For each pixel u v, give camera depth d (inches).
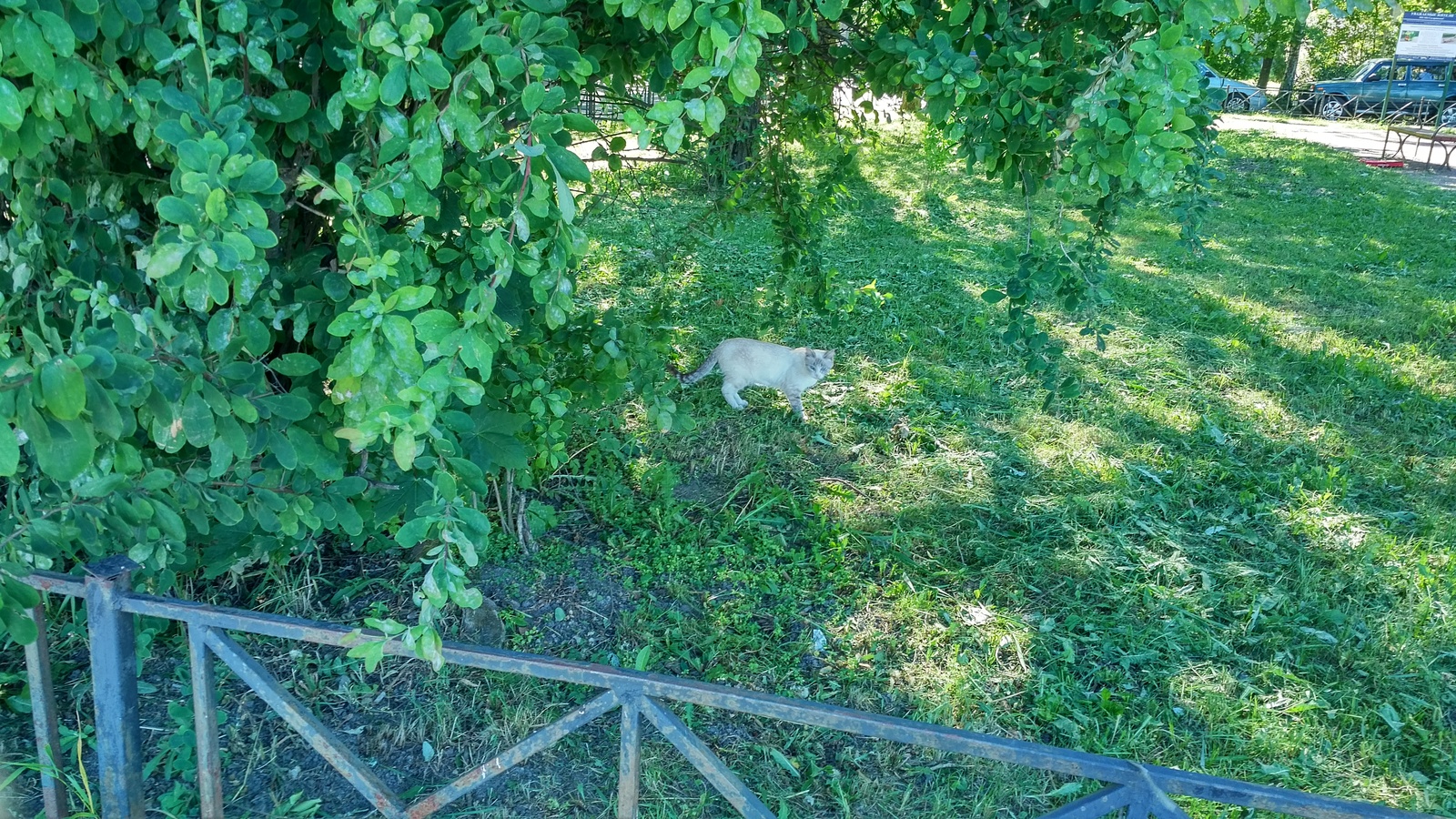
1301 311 335.6
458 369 73.9
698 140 196.1
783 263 227.0
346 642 79.0
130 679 88.4
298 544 153.6
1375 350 297.0
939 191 509.7
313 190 117.5
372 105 73.9
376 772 123.7
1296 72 1244.5
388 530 161.3
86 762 117.3
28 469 95.8
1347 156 705.6
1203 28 86.9
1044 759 68.9
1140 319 318.7
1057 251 128.8
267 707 131.4
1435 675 152.2
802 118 192.2
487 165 85.6
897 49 102.4
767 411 238.8
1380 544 186.7
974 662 152.9
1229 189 559.2
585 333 154.3
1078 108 87.6
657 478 191.6
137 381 69.4
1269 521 198.1
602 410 195.8
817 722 72.4
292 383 129.0
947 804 125.3
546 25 76.7
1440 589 174.2
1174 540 190.1
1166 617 166.6
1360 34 1185.4
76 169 106.4
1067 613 167.5
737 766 130.0
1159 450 226.4
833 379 260.7
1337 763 135.7
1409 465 225.9
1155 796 67.1
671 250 248.4
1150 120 84.1
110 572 85.4
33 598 80.1
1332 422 244.4
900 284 346.0
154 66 81.8
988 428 236.2
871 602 166.7
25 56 61.4
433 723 132.2
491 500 176.7
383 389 71.0
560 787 123.6
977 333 297.9
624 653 149.9
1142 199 125.5
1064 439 230.1
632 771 77.9
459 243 104.3
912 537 186.4
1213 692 148.0
